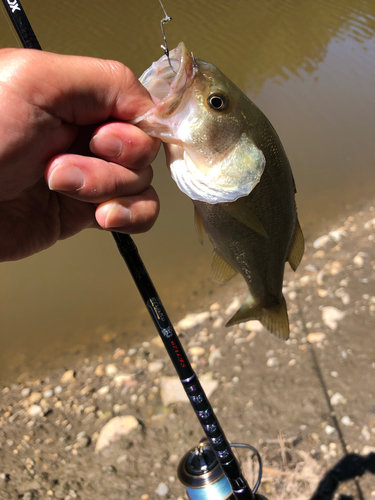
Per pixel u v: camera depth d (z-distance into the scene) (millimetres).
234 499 213
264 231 194
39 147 156
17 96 145
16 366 465
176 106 171
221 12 1142
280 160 198
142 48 1007
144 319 502
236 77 923
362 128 745
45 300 542
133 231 175
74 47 1010
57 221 222
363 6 1164
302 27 1067
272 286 234
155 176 676
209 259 564
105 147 160
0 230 204
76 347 477
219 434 193
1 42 968
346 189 637
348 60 930
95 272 572
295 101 827
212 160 185
